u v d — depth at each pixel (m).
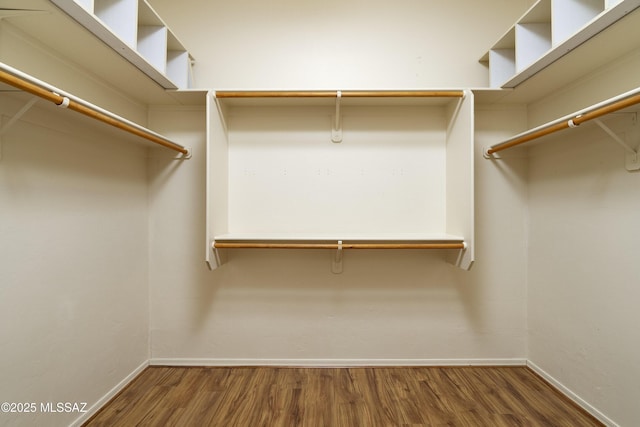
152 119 2.03
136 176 1.91
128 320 1.81
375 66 2.03
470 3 2.03
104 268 1.62
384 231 2.03
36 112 1.22
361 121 2.03
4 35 1.10
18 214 1.16
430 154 2.02
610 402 1.42
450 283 2.02
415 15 2.03
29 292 1.20
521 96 1.86
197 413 1.54
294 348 2.02
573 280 1.64
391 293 2.02
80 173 1.45
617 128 1.40
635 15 1.08
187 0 2.04
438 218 2.03
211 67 2.03
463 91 1.75
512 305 2.02
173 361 2.02
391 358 2.02
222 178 1.91
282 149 2.03
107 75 1.56
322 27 2.04
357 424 1.46
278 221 2.03
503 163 2.02
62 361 1.35
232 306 2.02
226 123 1.99
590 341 1.53
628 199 1.35
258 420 1.49
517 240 2.02
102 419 1.50
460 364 2.01
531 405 1.60
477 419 1.49
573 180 1.65
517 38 1.62
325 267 2.02
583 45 1.29
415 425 1.45
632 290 1.33
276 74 2.03
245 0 2.04
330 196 2.03
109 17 1.35
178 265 2.03
